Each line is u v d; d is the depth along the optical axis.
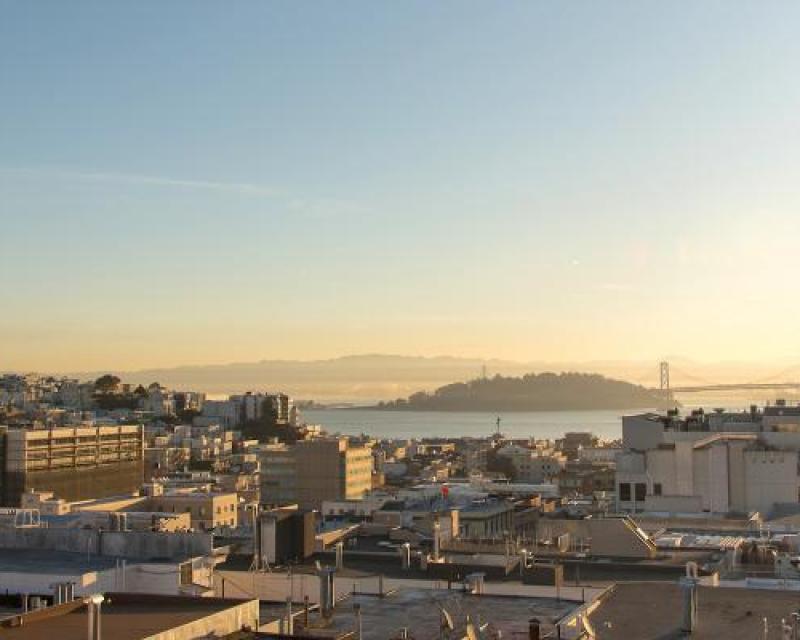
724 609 57.16
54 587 59.53
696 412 190.88
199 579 68.31
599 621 55.03
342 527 123.69
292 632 56.69
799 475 151.38
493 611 61.84
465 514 152.50
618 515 132.25
